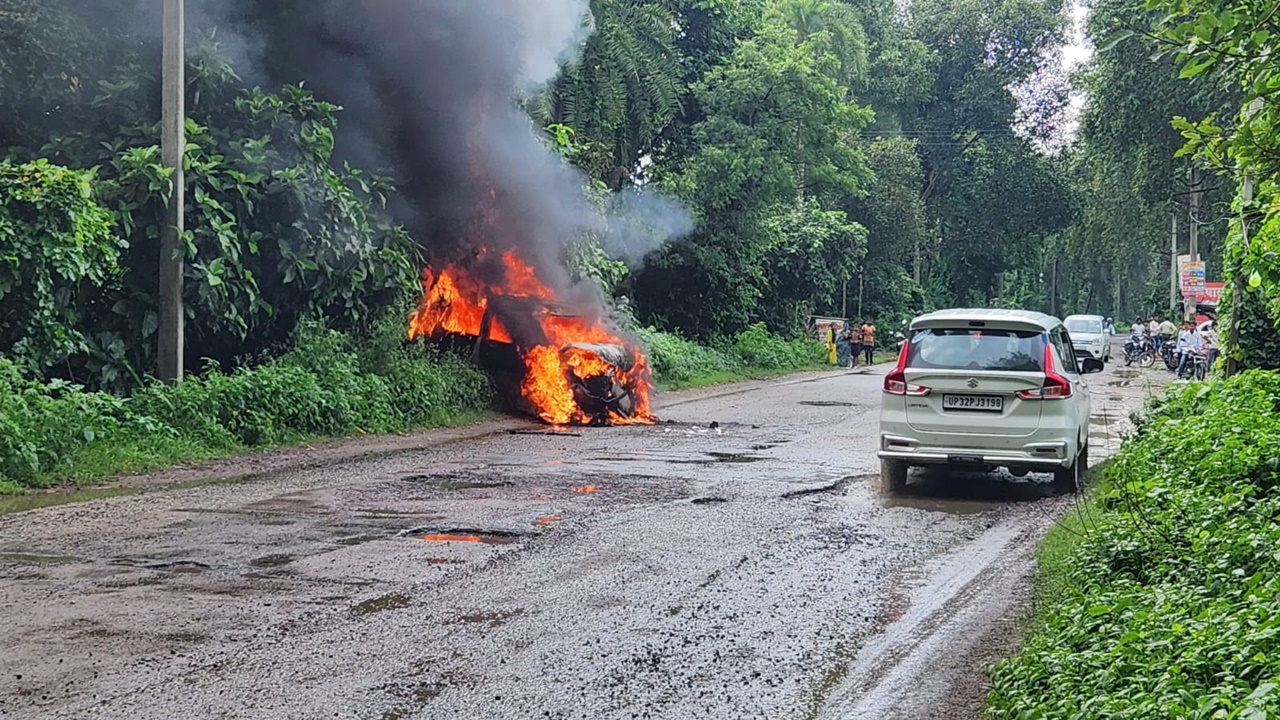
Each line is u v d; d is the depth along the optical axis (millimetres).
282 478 12164
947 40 64938
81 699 5180
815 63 34938
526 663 5820
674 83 32344
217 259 15047
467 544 8680
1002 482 12336
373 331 18250
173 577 7504
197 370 16641
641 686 5512
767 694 5441
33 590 7109
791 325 43656
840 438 16562
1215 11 5953
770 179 34250
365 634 6266
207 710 5070
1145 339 42750
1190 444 10172
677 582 7566
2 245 12820
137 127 15609
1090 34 35219
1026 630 6562
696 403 23609
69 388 13258
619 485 11773
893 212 53906
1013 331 11469
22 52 15000
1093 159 43969
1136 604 5980
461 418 18500
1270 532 6758
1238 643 4816
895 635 6469
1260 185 6707
